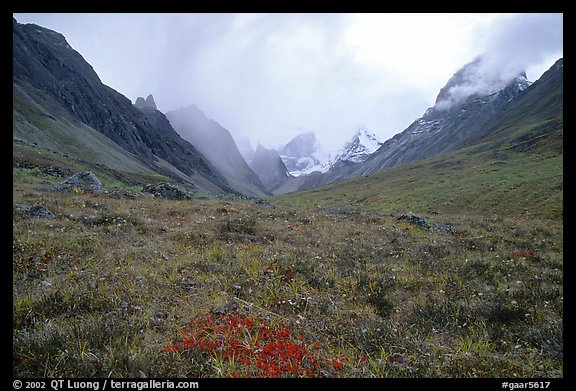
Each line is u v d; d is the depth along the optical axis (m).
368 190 93.12
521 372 5.20
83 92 156.25
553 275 10.16
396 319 7.25
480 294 8.44
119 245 10.83
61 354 4.99
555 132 90.12
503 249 14.27
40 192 19.30
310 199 95.75
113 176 62.38
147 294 7.48
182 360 5.09
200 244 12.01
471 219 24.50
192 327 6.11
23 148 45.88
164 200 22.38
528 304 7.76
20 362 4.84
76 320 6.19
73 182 23.75
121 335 5.65
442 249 13.31
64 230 11.77
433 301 8.04
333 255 11.27
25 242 9.76
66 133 96.81
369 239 14.54
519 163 74.44
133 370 4.75
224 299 7.50
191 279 8.52
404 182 92.75
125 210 16.19
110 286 7.73
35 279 7.96
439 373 5.12
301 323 6.64
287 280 8.77
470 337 6.35
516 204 42.88
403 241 14.39
